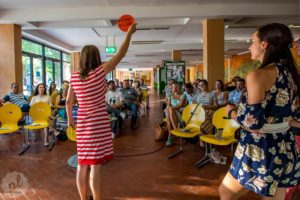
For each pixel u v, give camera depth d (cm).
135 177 366
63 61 1488
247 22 807
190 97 592
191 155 468
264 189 145
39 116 514
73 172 385
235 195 162
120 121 678
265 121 143
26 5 641
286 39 142
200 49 1401
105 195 311
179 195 310
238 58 1830
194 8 656
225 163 415
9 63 739
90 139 231
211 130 458
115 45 1299
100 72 224
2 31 730
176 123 523
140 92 962
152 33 1030
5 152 486
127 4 642
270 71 139
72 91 246
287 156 145
